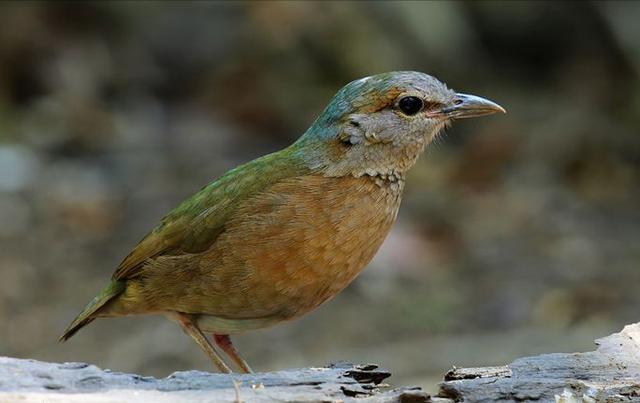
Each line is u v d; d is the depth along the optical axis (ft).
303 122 62.18
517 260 49.55
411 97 26.40
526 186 57.21
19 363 21.67
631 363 22.77
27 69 62.64
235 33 65.26
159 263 26.27
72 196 54.34
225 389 20.99
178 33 65.46
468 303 45.73
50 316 44.50
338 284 25.95
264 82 63.93
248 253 25.29
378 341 42.42
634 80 65.00
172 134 61.98
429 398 20.93
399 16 64.59
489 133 60.08
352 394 21.13
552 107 63.93
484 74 66.33
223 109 63.93
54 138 60.18
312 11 64.28
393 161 26.30
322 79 64.28
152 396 20.39
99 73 63.93
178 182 56.24
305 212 25.23
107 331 44.65
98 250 49.96
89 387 20.95
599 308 44.57
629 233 52.26
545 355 23.20
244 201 25.57
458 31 65.77
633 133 61.77
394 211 26.58
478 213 54.44
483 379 22.07
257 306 25.99
